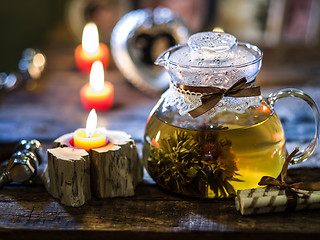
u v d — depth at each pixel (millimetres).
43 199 448
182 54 430
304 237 391
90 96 721
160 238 400
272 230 392
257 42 1077
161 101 447
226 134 396
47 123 672
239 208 414
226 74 399
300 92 433
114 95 800
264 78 829
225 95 404
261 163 405
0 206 436
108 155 429
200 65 403
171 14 797
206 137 397
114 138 456
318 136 444
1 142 595
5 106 745
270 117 422
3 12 1260
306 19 1046
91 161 440
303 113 663
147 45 777
